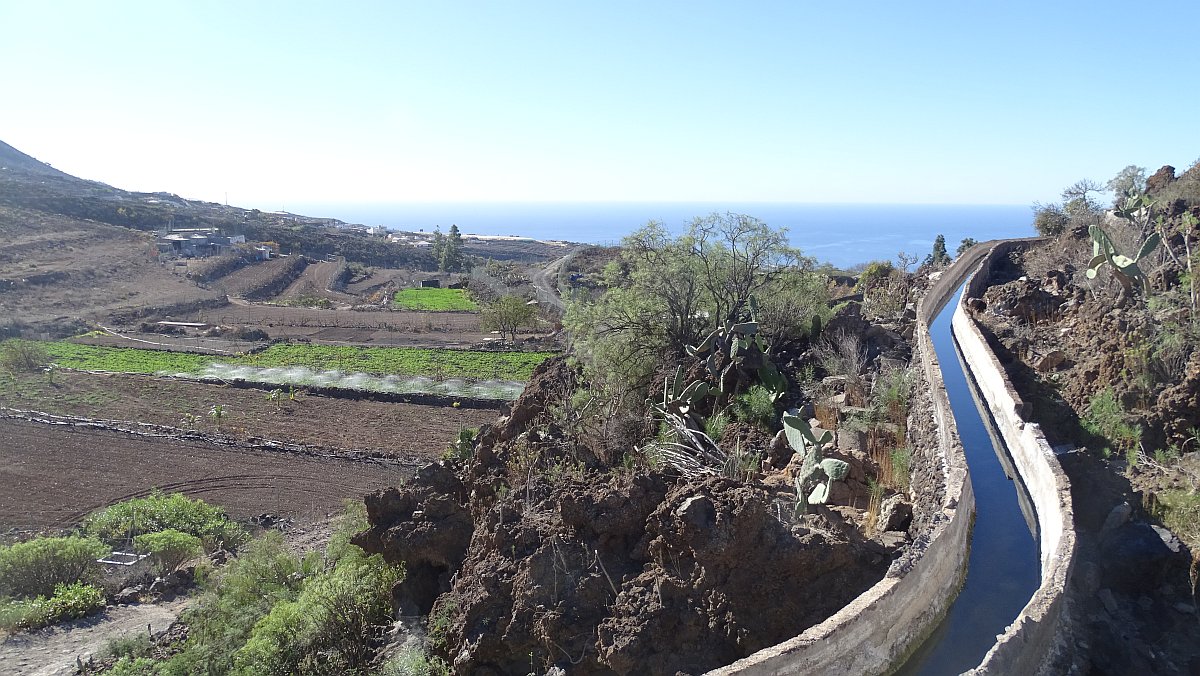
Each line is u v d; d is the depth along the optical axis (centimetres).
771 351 2097
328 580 1592
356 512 2202
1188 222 2378
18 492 2723
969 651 1034
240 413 3706
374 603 1537
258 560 1933
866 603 946
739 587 1120
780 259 2311
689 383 1888
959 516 1188
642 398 1925
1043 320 2455
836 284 4091
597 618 1185
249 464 3030
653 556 1213
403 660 1334
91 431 3334
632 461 1560
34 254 8425
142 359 4875
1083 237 3150
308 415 3694
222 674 1484
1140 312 1947
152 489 2784
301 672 1413
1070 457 1519
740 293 2178
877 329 2216
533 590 1235
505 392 4009
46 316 6275
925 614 1052
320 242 13412
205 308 7081
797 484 1223
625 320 2142
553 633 1176
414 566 1589
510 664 1231
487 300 7544
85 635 1864
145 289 7825
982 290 3262
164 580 2166
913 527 1234
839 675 903
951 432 1359
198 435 3297
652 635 1118
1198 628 1095
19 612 1911
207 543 2364
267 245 11500
